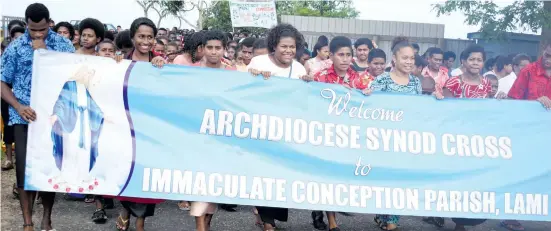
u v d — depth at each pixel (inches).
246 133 213.2
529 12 373.7
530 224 267.9
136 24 225.0
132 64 208.2
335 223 235.1
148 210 216.4
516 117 229.8
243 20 594.9
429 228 255.9
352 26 573.3
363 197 219.3
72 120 204.7
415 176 223.0
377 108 222.2
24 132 208.2
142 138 207.3
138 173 206.8
